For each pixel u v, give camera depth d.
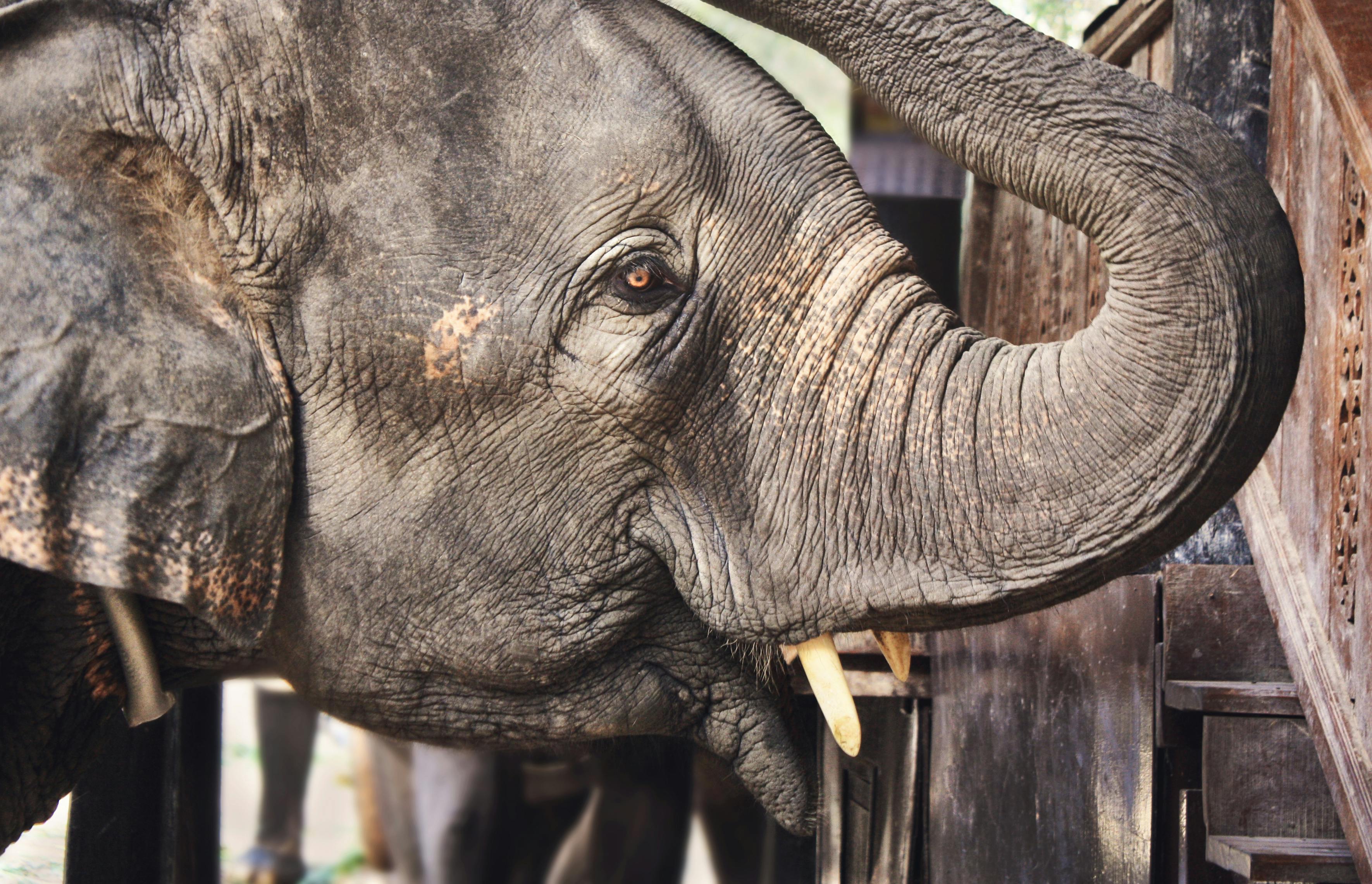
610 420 1.91
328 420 1.91
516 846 4.89
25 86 1.79
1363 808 2.17
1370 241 2.29
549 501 1.94
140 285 1.77
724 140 1.93
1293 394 2.65
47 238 1.73
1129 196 1.68
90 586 2.03
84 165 1.79
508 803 4.86
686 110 1.91
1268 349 1.63
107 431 1.71
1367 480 2.28
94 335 1.72
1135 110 1.70
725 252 1.91
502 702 2.04
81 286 1.73
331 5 1.89
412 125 1.88
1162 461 1.70
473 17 1.91
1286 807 2.49
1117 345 1.72
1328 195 2.51
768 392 1.92
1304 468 2.58
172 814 3.17
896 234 5.24
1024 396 1.84
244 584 1.82
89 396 1.71
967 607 1.84
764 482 1.92
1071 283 3.63
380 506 1.92
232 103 1.86
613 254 1.87
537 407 1.91
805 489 1.90
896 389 1.90
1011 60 1.75
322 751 8.34
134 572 1.70
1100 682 2.70
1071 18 4.98
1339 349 2.43
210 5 1.87
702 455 1.93
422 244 1.87
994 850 3.01
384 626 1.96
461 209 1.87
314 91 1.87
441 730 2.05
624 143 1.88
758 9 1.90
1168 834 2.62
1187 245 1.65
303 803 6.09
